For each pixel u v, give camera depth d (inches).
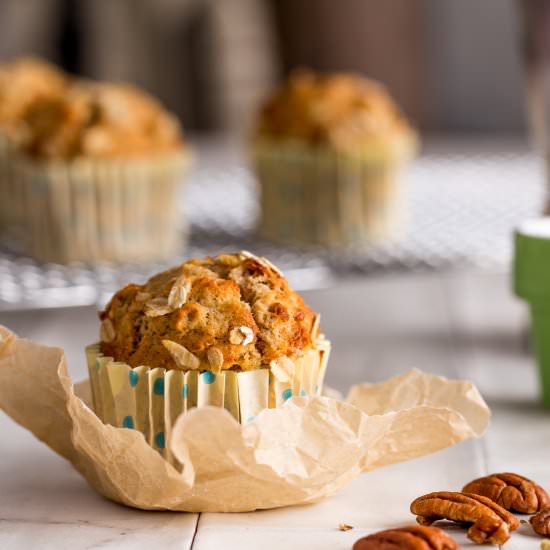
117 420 24.1
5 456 25.8
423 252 34.1
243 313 23.8
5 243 39.4
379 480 24.8
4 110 41.9
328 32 64.8
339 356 30.6
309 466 23.4
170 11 76.0
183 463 22.8
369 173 38.4
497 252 33.6
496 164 51.4
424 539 22.3
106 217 36.1
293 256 34.4
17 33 74.7
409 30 66.2
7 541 23.0
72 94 37.5
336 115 39.0
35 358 24.2
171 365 23.7
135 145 36.4
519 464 25.4
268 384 23.8
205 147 64.3
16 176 40.6
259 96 77.6
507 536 22.7
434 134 69.1
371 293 35.6
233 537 23.0
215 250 36.3
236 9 76.5
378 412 25.1
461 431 24.1
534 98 30.4
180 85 77.6
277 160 38.4
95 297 30.6
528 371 29.6
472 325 32.7
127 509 24.0
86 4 75.7
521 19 30.2
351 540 23.0
